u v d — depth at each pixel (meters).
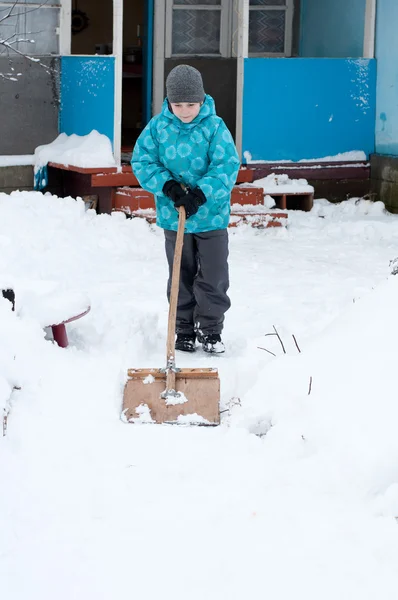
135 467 3.71
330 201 11.12
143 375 4.45
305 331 5.39
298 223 10.06
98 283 7.15
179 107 4.97
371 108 11.11
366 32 10.98
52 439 3.89
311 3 11.99
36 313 4.71
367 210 10.64
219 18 11.70
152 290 6.94
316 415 3.84
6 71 10.40
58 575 2.96
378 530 3.16
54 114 10.73
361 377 3.88
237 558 3.04
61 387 4.26
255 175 10.72
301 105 10.82
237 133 10.66
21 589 2.89
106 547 3.12
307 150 10.93
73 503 3.44
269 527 3.23
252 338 5.63
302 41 12.20
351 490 3.45
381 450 3.53
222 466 3.71
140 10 15.37
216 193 4.98
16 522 3.29
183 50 11.65
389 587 2.86
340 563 2.99
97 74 10.00
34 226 8.50
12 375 4.14
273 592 2.85
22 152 10.59
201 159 5.09
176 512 3.36
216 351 5.34
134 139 13.39
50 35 10.59
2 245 7.59
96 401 4.23
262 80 10.62
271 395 4.12
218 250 5.23
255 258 8.29
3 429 3.81
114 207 9.95
